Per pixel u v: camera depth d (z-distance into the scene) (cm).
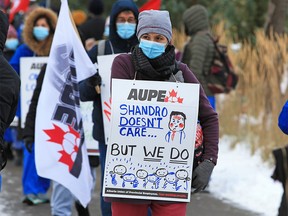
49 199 1750
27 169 1700
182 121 976
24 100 1706
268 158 2028
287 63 2098
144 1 3841
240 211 1653
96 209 1662
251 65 2248
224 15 3055
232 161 2089
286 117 1088
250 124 2228
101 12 2611
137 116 975
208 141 1002
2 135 942
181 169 974
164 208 983
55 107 1280
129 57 1025
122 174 972
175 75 1013
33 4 2681
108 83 1273
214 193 1841
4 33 981
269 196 1750
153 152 973
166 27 997
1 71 956
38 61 1705
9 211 1644
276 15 2416
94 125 1287
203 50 1775
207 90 1797
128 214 989
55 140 1273
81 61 1266
